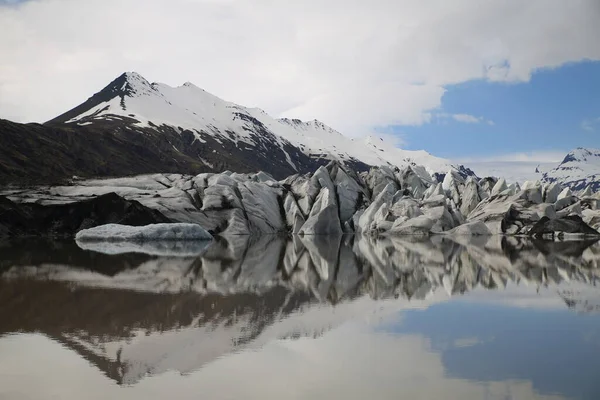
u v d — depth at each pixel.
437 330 13.74
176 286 22.16
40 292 20.12
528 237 62.75
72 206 58.81
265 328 14.09
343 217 81.88
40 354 11.51
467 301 18.39
